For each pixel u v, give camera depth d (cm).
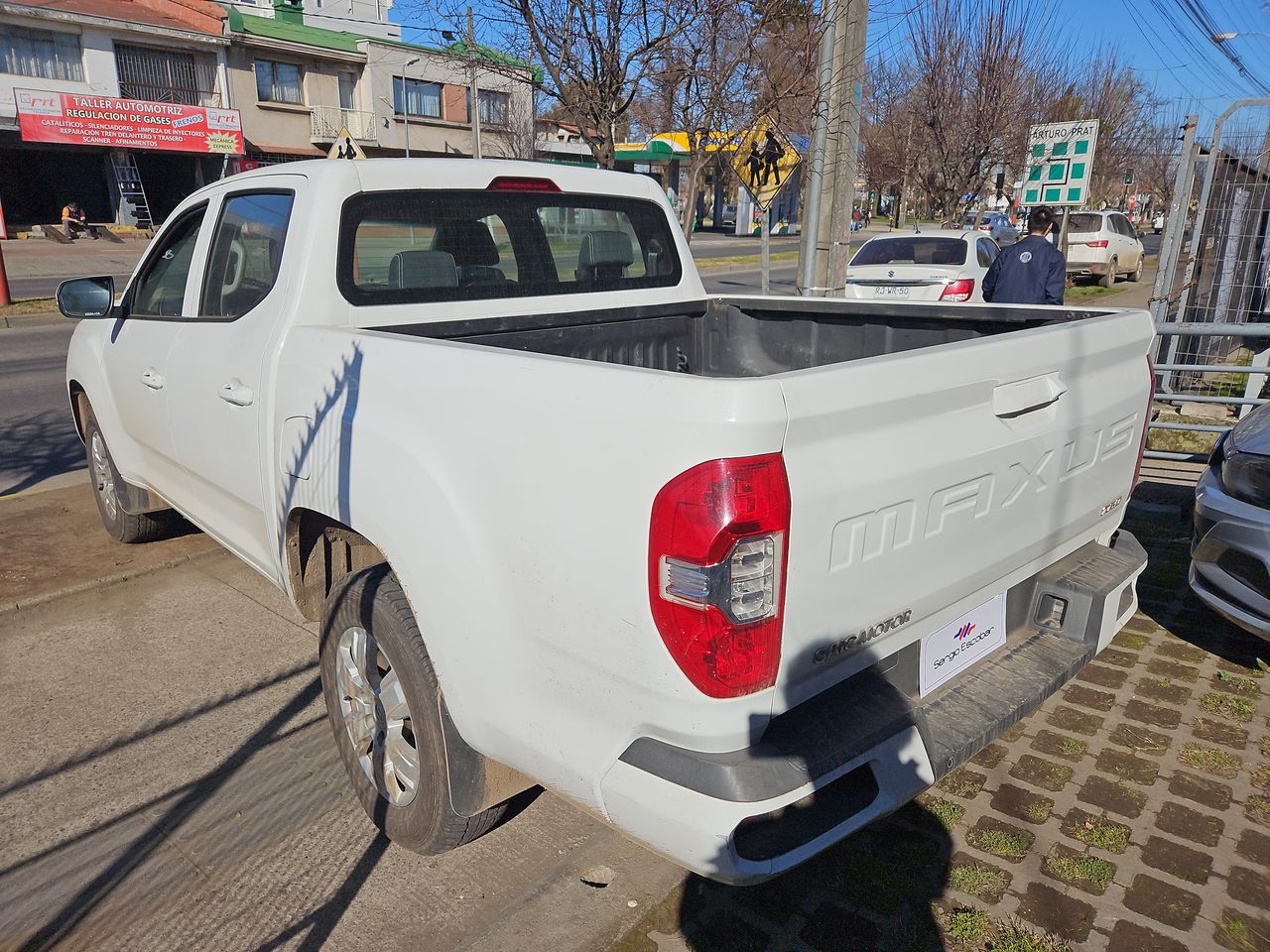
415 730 256
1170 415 817
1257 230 851
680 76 830
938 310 345
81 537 538
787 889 267
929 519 215
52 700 366
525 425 206
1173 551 523
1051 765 325
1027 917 255
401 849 284
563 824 298
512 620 215
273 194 331
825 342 383
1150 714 357
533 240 363
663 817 190
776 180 771
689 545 176
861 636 207
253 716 356
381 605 259
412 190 326
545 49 808
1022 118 2028
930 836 288
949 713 234
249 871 274
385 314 316
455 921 255
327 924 254
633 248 400
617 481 188
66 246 2847
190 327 365
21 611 442
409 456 236
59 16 3019
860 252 1241
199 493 385
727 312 412
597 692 201
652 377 184
